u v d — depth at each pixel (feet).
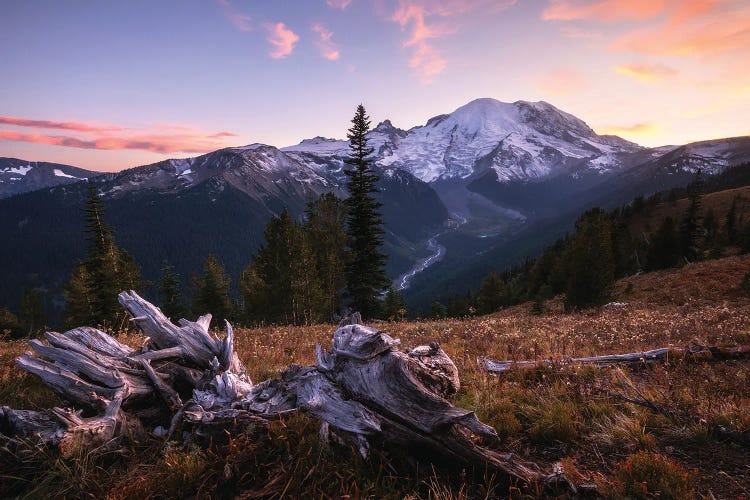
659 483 11.83
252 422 14.61
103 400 14.98
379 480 12.56
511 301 244.22
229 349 19.57
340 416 13.44
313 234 131.34
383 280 133.59
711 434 15.03
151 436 15.60
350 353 14.33
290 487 12.04
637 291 119.96
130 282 152.05
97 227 150.51
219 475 12.80
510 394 20.06
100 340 18.52
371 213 131.85
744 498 11.37
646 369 24.38
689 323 42.52
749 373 21.45
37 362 15.70
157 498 12.41
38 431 14.03
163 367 18.26
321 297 113.39
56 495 12.35
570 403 17.79
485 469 12.54
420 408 12.82
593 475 12.75
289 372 17.17
